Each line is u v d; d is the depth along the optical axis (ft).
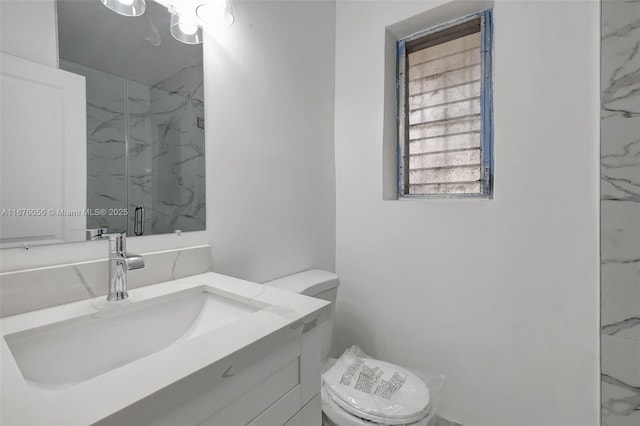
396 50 5.38
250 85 3.92
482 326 4.24
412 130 5.33
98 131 2.57
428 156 5.16
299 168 4.78
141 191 2.85
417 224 4.76
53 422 1.11
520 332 3.98
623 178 3.35
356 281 5.45
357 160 5.40
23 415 1.15
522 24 3.94
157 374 1.41
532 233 3.89
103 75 2.60
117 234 2.41
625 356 3.35
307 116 4.95
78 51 2.46
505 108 4.06
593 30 3.52
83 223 2.49
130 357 2.30
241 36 3.78
